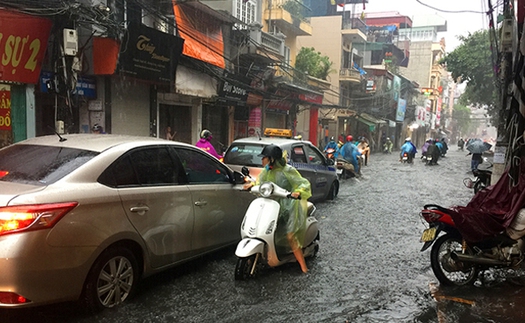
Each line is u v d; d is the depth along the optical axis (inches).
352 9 1423.5
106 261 140.8
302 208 192.9
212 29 583.5
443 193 491.5
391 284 185.2
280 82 759.7
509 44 380.5
